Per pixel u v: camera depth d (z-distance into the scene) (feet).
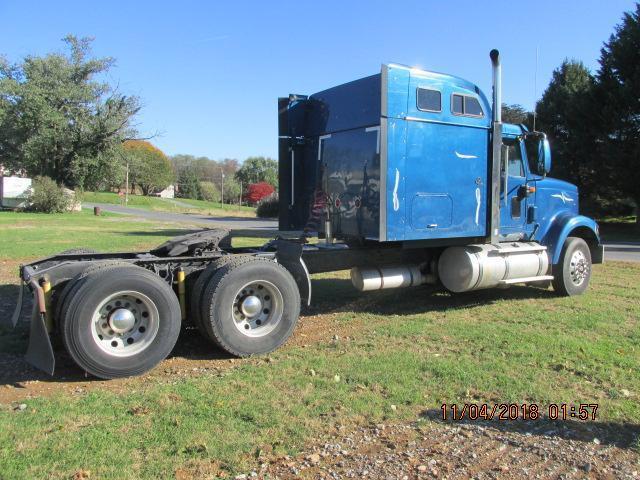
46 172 155.94
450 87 23.61
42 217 119.65
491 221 25.25
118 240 62.28
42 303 16.52
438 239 24.68
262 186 333.42
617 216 117.08
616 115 86.79
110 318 16.72
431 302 28.25
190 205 270.67
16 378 16.71
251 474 11.02
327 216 25.21
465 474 11.25
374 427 13.29
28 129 149.89
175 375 17.12
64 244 56.39
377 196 22.22
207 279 18.81
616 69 89.40
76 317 16.07
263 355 19.07
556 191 29.89
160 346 17.29
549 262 28.89
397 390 15.48
